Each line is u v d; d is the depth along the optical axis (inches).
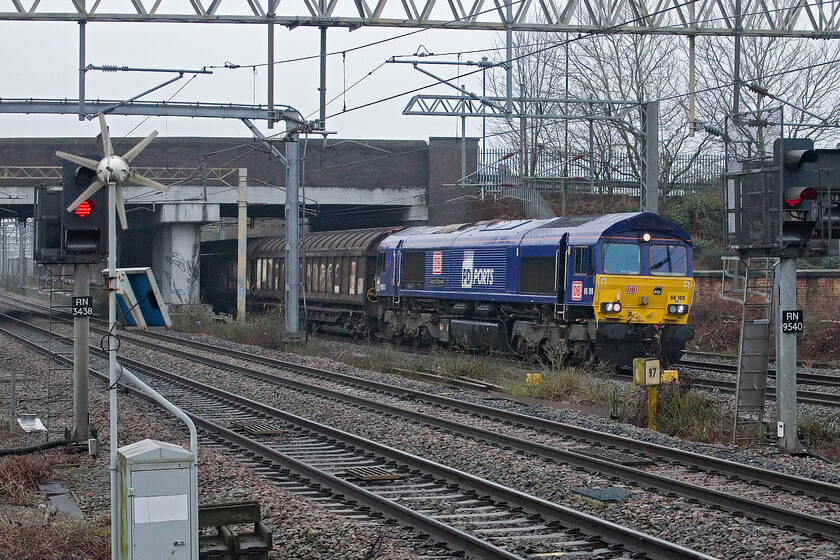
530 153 4662.9
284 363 2512.3
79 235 1254.9
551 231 2361.0
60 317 3875.5
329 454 1354.6
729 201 1438.2
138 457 665.6
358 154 4409.5
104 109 2460.6
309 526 917.2
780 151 1314.0
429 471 1204.5
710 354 2699.3
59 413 1711.4
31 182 4293.8
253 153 4429.1
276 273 4084.6
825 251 1344.7
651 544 838.5
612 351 2209.6
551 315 2363.4
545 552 858.1
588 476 1168.8
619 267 2197.3
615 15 1878.7
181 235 4483.3
